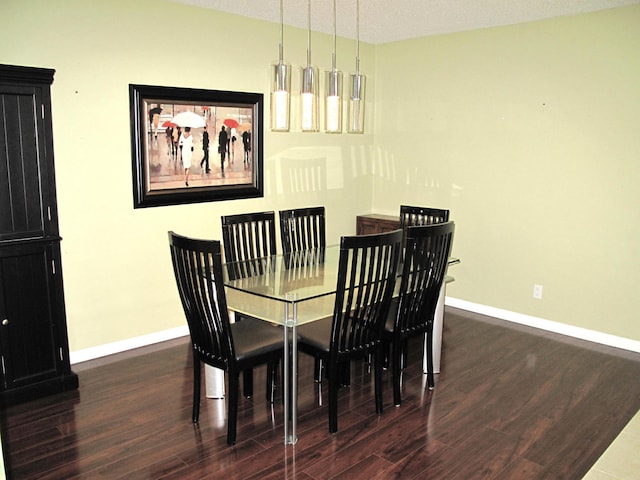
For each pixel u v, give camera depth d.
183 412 3.02
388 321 3.17
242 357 2.69
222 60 4.21
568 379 3.48
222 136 4.29
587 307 4.23
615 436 2.79
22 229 3.04
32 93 2.97
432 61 4.96
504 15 4.11
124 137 3.74
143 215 3.91
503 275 4.70
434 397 3.22
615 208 4.01
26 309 3.08
